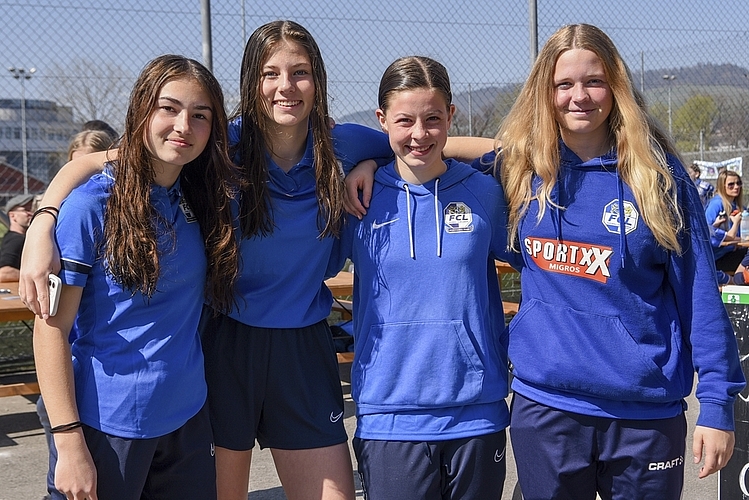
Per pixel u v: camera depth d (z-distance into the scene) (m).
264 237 2.38
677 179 2.18
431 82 2.23
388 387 2.26
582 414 2.17
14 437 4.70
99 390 2.01
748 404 2.93
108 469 2.02
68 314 1.98
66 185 2.12
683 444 2.21
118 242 1.99
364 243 2.35
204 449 2.22
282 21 2.37
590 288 2.17
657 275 2.18
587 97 2.15
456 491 2.28
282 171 2.40
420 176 2.33
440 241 2.27
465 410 2.27
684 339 2.23
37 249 1.95
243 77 2.38
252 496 3.72
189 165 2.22
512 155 2.33
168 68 2.04
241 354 2.44
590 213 2.17
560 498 2.24
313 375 2.49
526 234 2.27
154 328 2.07
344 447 2.54
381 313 2.30
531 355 2.24
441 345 2.25
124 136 2.05
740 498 2.96
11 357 6.40
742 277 5.08
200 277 2.20
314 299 2.51
